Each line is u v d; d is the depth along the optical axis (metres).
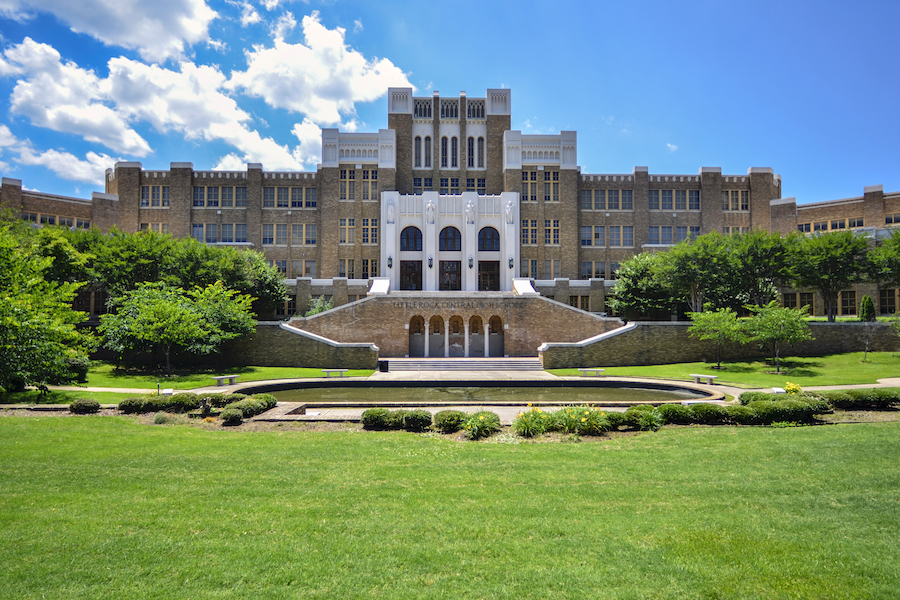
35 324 16.91
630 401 22.14
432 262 52.66
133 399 17.39
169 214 56.31
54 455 10.64
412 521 7.28
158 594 5.33
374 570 5.87
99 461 10.29
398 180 59.47
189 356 36.75
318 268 57.06
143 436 12.84
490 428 14.27
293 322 40.56
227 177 57.38
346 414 18.44
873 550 6.34
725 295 44.31
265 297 46.44
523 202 57.69
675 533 6.87
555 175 58.38
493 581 5.66
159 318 30.00
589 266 58.72
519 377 30.77
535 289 49.75
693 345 38.16
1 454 10.64
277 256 57.00
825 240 40.44
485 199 54.31
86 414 16.67
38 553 6.14
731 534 6.83
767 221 59.38
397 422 15.09
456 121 60.78
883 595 5.34
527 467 10.27
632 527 7.09
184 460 10.52
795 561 6.07
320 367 36.41
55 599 5.20
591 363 37.03
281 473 9.65
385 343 41.41
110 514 7.40
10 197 49.75
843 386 25.09
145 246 38.59
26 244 30.83
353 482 9.12
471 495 8.45
